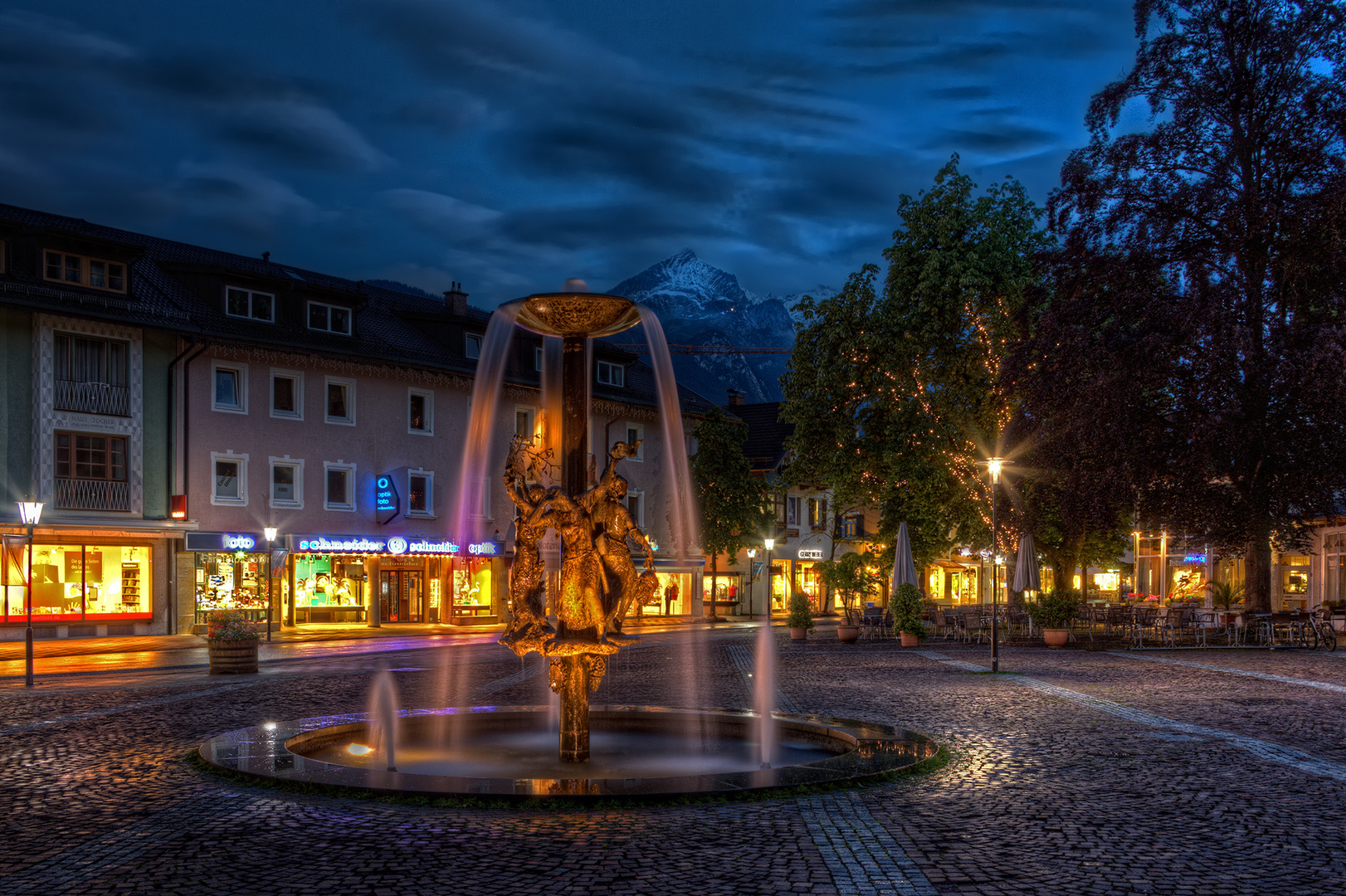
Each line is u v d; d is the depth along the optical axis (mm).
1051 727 14617
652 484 55312
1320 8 29984
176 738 13352
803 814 9000
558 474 29422
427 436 45844
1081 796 9953
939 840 8266
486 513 47469
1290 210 29000
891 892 6973
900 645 32688
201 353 37844
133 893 6875
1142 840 8336
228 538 38094
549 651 11516
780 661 26422
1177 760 11930
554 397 50469
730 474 54125
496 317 12117
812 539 67375
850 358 41281
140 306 36344
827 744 12906
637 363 58750
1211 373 28953
